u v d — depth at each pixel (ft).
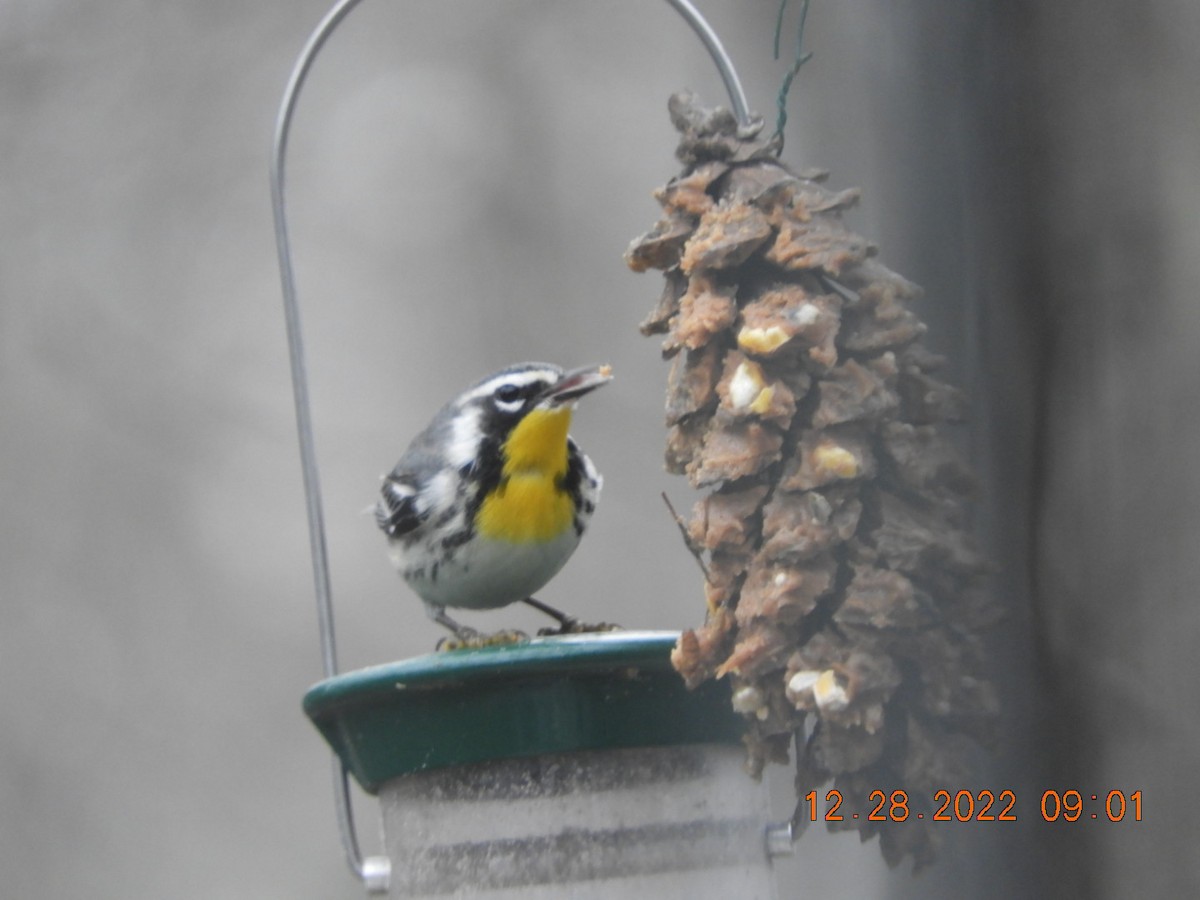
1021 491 23.30
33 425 81.10
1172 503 22.67
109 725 78.23
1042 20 23.25
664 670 32.45
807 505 27.22
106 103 86.02
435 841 33.99
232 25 87.71
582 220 84.53
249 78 87.10
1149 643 22.59
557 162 85.46
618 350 81.51
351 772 35.68
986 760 25.49
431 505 40.75
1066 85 23.18
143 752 78.59
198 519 81.00
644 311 82.33
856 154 59.77
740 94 35.81
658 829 33.24
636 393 79.20
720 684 32.76
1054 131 23.16
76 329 82.69
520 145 85.76
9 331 82.28
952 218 23.43
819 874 56.90
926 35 23.44
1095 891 22.34
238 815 77.30
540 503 40.50
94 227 84.48
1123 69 23.00
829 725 26.73
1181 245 22.97
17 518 79.87
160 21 87.25
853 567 26.96
